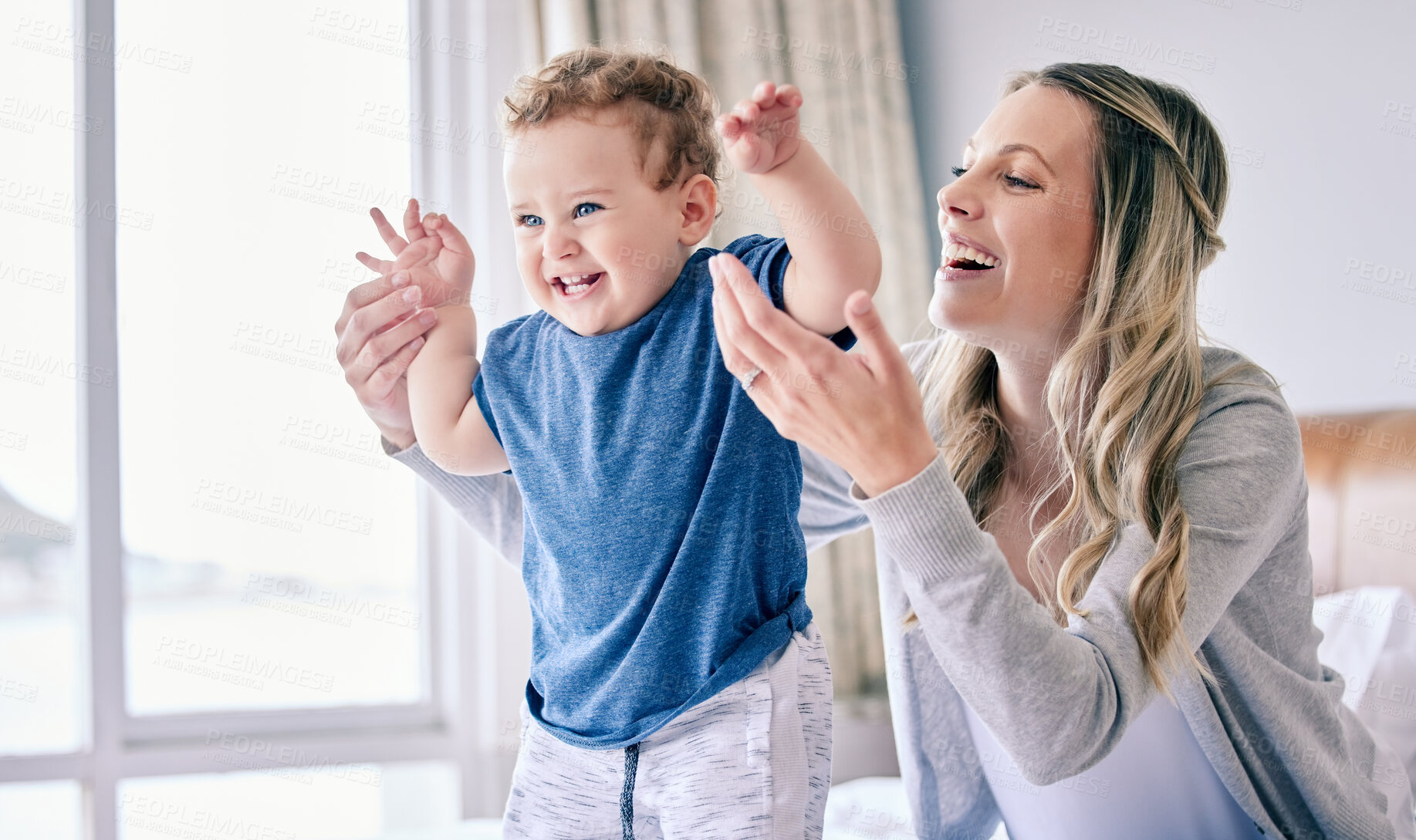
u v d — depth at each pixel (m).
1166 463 0.99
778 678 0.83
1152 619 0.87
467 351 1.03
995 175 1.09
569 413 0.90
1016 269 1.07
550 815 0.87
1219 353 1.15
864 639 2.32
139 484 2.18
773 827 0.79
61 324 2.13
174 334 2.21
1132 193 1.06
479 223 2.29
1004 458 1.22
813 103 2.38
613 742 0.84
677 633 0.83
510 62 2.32
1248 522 0.95
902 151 2.44
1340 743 1.12
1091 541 1.01
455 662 2.30
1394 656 1.58
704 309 0.88
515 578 2.28
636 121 0.87
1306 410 1.80
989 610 0.75
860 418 0.72
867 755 2.26
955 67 2.42
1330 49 1.75
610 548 0.85
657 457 0.84
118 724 2.11
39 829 2.06
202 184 2.23
